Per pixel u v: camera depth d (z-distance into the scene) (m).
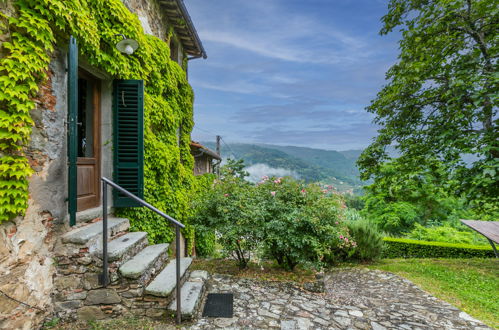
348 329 2.65
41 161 2.27
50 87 2.39
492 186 5.06
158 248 3.20
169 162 4.66
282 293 3.56
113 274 2.43
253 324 2.58
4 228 1.90
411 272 5.38
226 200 4.57
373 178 7.23
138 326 2.31
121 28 3.43
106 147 3.55
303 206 4.59
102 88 3.55
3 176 1.89
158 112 4.57
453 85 5.03
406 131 6.53
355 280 4.98
